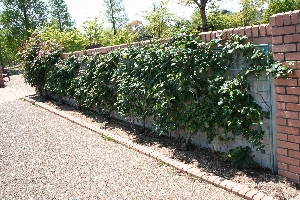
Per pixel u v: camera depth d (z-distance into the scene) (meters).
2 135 5.79
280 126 3.16
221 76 3.70
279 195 2.92
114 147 4.77
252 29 3.31
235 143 3.85
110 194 3.25
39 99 9.38
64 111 7.55
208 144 4.30
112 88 6.10
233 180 3.33
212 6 13.54
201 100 3.90
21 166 4.17
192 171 3.60
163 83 4.34
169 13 14.39
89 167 4.00
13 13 24.75
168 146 4.61
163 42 4.61
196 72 3.85
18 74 22.14
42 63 8.93
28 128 6.19
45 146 5.00
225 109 3.53
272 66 3.07
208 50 3.79
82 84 7.02
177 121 4.35
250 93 3.49
